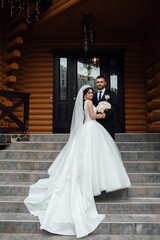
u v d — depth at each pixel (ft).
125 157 13.01
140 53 21.58
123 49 21.53
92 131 10.12
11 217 9.31
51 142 14.38
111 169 9.59
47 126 21.42
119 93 21.45
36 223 8.86
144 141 14.97
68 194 9.20
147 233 8.71
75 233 8.50
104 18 17.62
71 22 18.25
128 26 18.98
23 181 11.84
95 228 8.62
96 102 12.30
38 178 11.80
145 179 11.47
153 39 19.39
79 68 21.81
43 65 21.80
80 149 9.74
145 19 17.84
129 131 21.13
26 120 17.72
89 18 17.39
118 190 10.52
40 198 10.09
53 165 11.33
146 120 20.98
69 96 21.70
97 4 15.65
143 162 12.17
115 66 21.80
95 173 9.39
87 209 9.02
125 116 21.24
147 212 9.63
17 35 19.63
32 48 21.84
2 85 20.20
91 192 9.10
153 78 19.49
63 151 11.28
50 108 21.58
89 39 19.16
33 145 14.43
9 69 19.49
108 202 9.84
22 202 9.88
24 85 21.76
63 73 21.88
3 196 10.75
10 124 20.42
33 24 18.84
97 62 21.85
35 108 21.62
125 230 8.71
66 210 8.82
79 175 9.47
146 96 20.95
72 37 21.09
